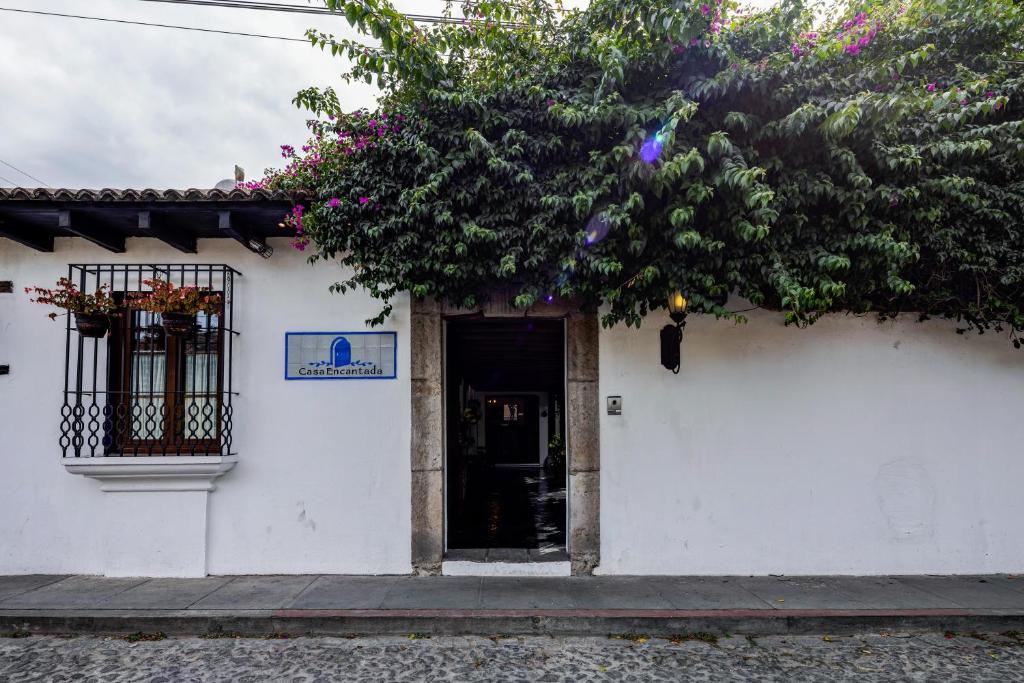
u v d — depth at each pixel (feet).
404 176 17.30
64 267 19.29
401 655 14.11
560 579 18.54
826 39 15.99
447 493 20.79
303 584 17.88
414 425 19.21
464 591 17.30
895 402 19.53
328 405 19.30
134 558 18.56
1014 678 12.98
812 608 16.02
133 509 18.67
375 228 16.72
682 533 19.17
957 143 16.67
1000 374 19.66
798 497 19.29
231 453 18.93
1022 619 15.58
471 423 44.04
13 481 18.89
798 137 16.07
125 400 19.20
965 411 19.56
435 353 19.39
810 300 15.51
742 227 15.28
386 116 17.52
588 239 16.22
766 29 16.22
